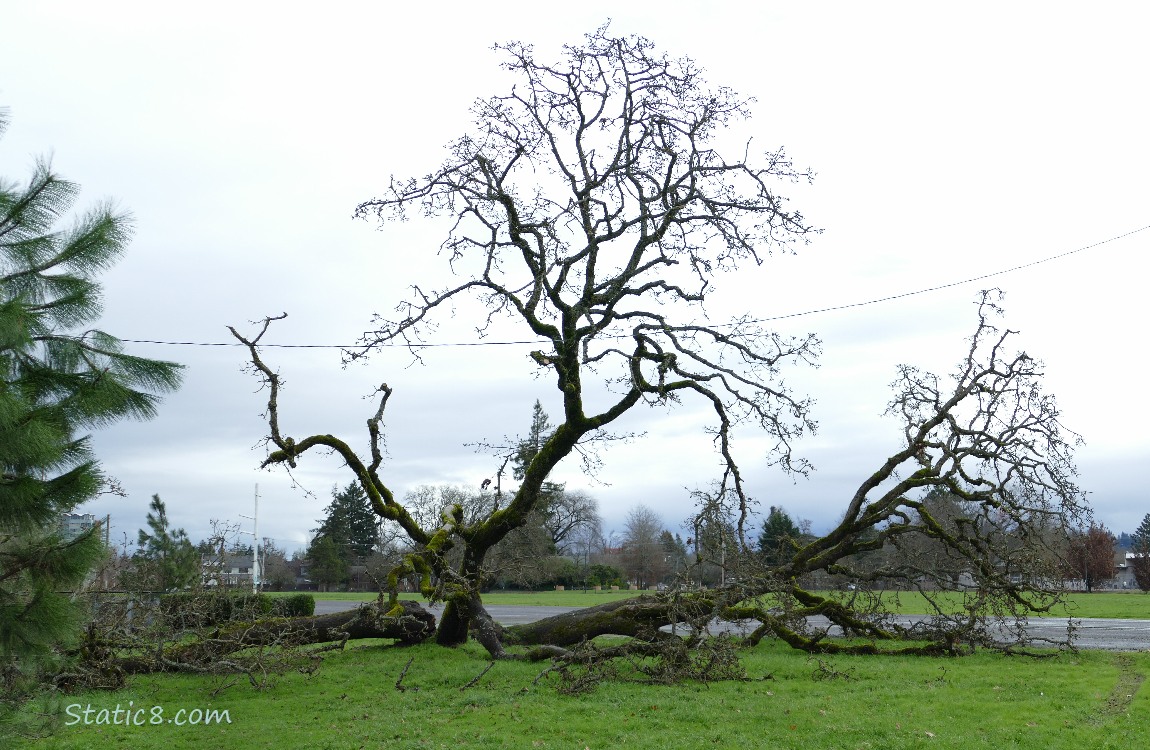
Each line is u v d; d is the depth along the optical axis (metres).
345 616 18.91
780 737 10.58
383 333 17.34
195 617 16.44
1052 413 19.42
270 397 17.64
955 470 19.89
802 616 19.67
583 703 12.91
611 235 17.98
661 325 18.14
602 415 18.30
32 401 7.68
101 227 8.35
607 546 84.00
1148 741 9.97
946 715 11.68
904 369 21.05
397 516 19.22
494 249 18.02
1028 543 19.22
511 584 65.12
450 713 12.46
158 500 18.98
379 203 17.59
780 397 18.06
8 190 7.99
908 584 20.95
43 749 10.63
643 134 17.84
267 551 44.84
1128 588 75.44
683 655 15.13
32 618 7.66
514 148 18.03
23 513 7.46
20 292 7.87
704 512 17.23
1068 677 14.73
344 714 12.53
